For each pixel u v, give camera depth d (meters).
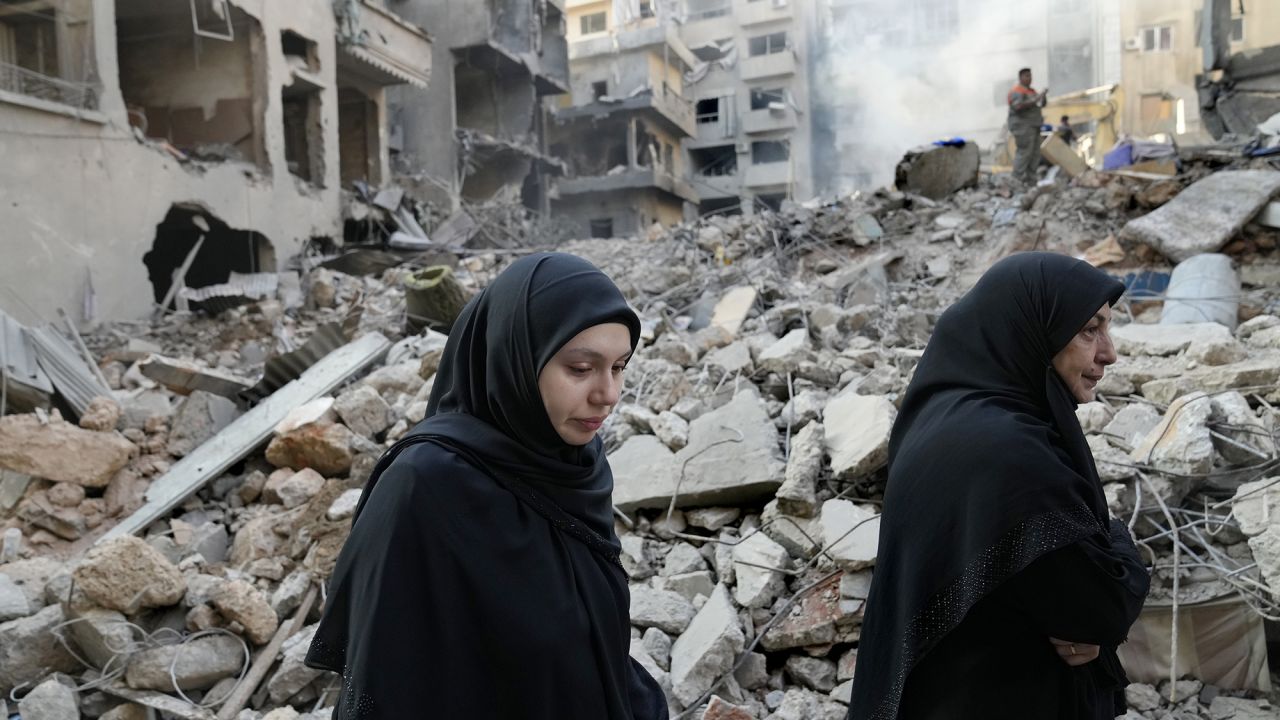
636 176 29.02
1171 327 5.09
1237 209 7.43
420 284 7.27
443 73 22.11
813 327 6.66
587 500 1.62
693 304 8.20
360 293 12.17
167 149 11.74
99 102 10.61
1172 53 32.41
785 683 3.06
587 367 1.47
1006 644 1.75
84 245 10.29
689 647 3.05
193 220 12.34
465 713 1.38
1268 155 9.09
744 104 37.69
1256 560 2.78
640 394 5.23
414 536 1.40
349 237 16.73
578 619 1.49
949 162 10.70
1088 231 8.68
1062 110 19.58
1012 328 1.91
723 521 3.78
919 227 9.88
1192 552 3.02
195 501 4.74
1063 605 1.65
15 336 5.70
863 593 3.04
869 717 1.77
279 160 14.13
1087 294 1.84
